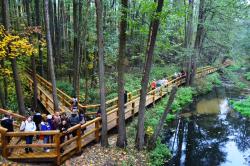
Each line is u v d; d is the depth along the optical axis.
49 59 16.55
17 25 20.08
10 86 20.25
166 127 19.50
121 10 11.72
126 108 18.92
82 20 21.88
